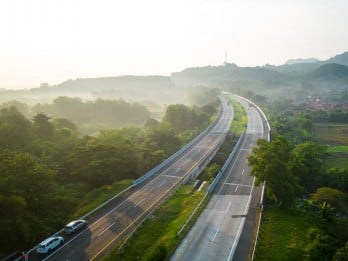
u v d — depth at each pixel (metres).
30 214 60.59
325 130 198.88
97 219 65.56
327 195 81.06
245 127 154.62
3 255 54.34
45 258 52.34
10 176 61.53
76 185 82.06
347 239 64.38
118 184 83.12
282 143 75.94
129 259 51.31
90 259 51.81
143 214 67.38
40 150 94.31
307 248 53.34
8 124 98.38
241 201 73.56
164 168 97.81
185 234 59.00
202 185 85.00
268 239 56.88
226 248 54.34
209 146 122.62
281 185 67.81
